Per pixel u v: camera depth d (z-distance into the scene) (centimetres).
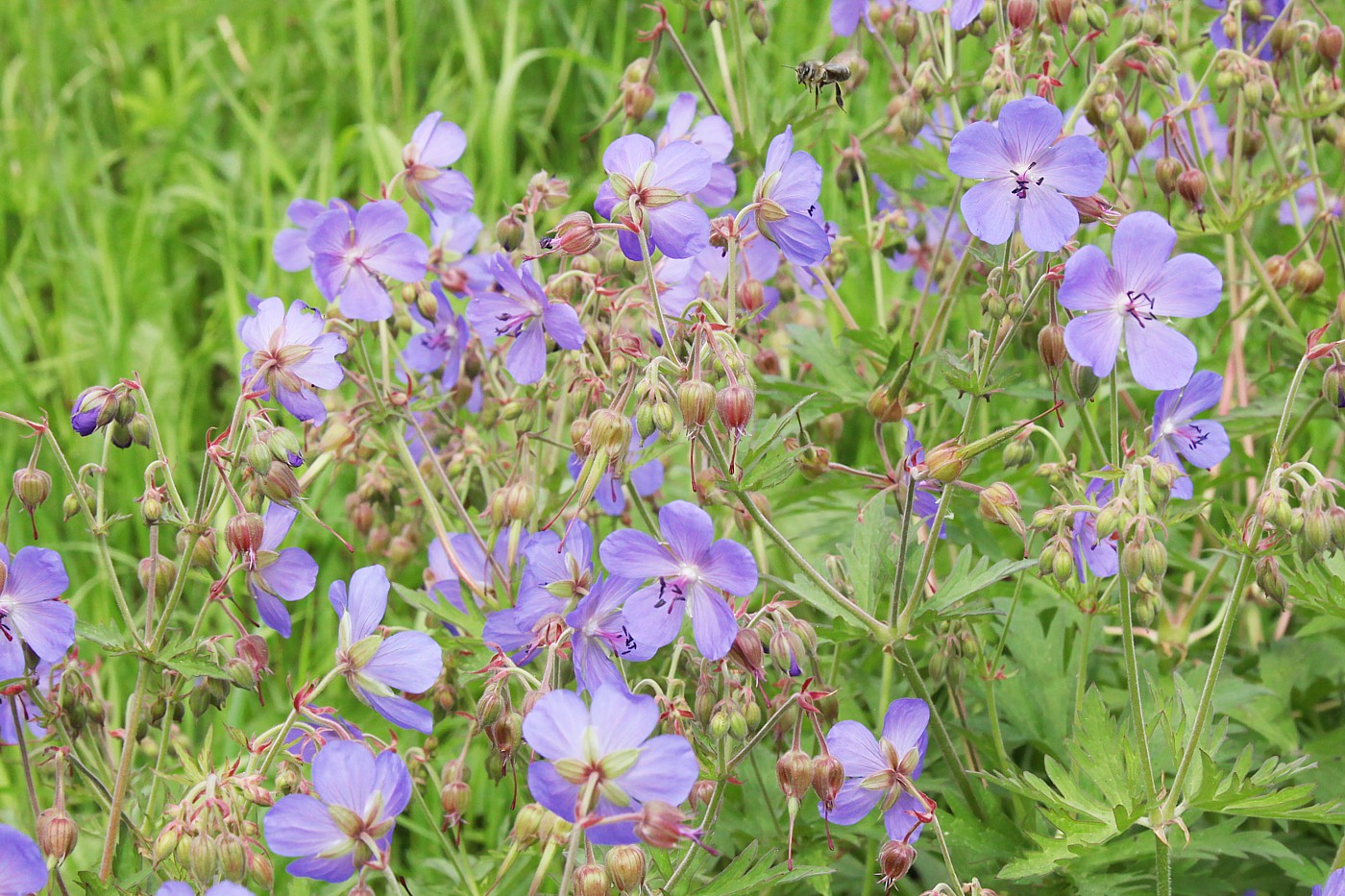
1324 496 101
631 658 103
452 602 113
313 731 102
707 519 100
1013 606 110
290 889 106
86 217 170
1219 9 121
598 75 172
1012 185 103
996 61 110
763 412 124
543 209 113
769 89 154
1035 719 114
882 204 129
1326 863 110
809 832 110
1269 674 115
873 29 123
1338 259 118
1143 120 123
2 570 101
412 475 112
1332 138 120
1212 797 102
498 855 110
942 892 101
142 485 131
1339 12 143
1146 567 101
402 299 115
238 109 164
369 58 162
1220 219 118
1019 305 106
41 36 194
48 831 102
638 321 114
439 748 121
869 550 109
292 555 105
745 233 114
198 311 165
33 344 158
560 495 116
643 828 95
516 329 107
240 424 104
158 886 104
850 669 117
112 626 104
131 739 103
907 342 117
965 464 102
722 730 101
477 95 165
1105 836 104
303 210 114
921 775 114
